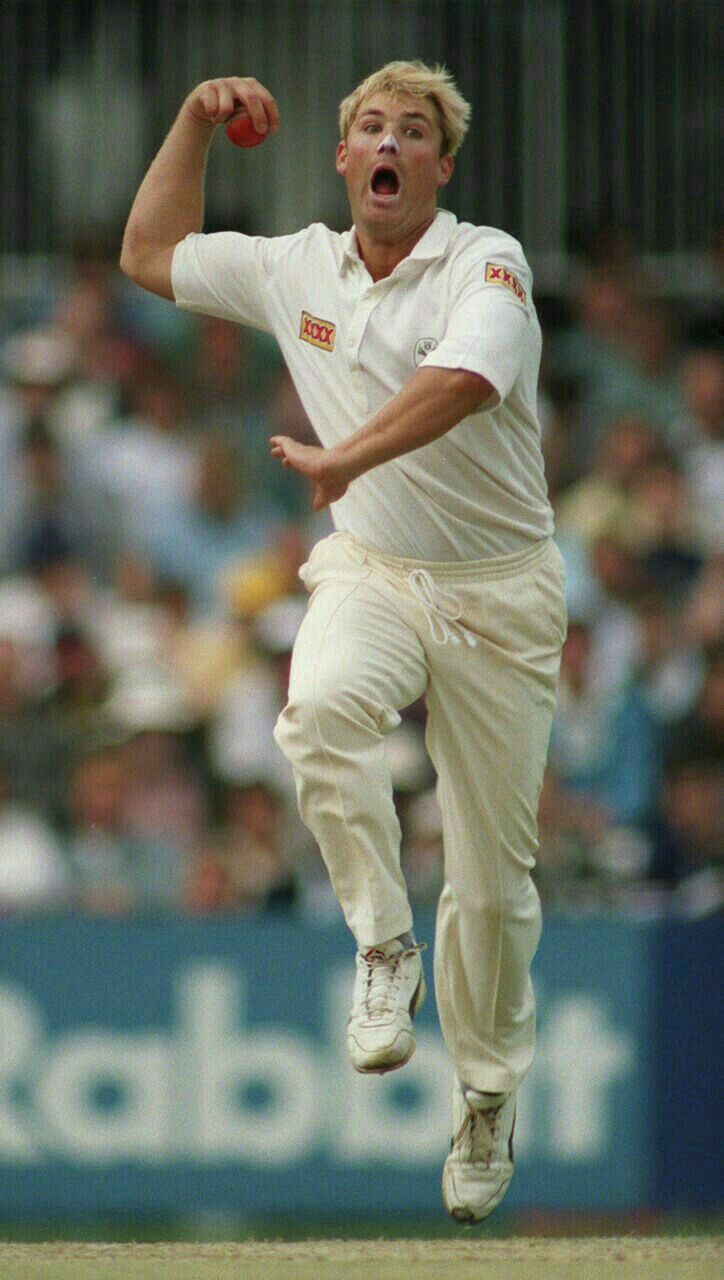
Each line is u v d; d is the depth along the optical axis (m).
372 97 14.83
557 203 34.12
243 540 34.00
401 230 14.87
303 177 34.03
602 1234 24.98
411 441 13.92
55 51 34.22
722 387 34.84
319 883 28.95
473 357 13.93
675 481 34.09
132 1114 24.86
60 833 29.22
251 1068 24.92
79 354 34.91
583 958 25.33
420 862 28.23
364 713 14.89
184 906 28.80
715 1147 25.16
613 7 33.75
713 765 29.77
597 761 30.27
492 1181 16.67
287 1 33.88
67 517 33.81
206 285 15.90
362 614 15.17
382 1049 14.70
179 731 30.25
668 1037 25.23
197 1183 24.77
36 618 32.16
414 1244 17.89
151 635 32.28
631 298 34.59
